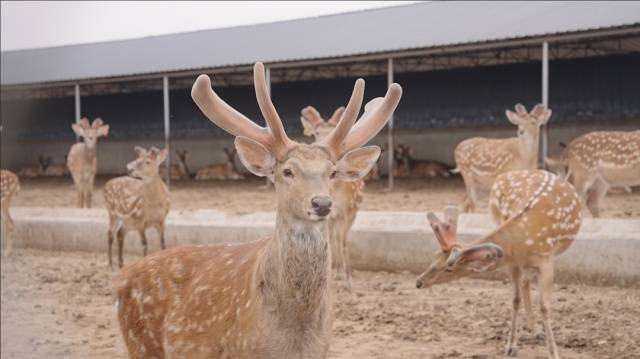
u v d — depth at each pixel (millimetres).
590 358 5523
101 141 33438
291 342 3297
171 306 3689
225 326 3441
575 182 12055
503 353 5770
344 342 6195
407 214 10617
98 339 6387
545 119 12180
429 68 28172
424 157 27203
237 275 3516
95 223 11688
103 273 9898
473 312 7078
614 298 7367
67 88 32938
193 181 26719
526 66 24719
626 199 14672
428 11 25125
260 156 3441
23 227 12195
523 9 21500
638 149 11320
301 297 3256
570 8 19812
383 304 7543
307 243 3256
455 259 5477
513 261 5645
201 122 30891
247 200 18422
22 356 2404
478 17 21984
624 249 7793
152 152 9703
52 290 8648
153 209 9750
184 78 29031
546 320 5469
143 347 3840
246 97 30766
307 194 3188
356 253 9453
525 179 6598
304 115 10977
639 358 5461
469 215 10195
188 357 3586
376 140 28297
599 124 23250
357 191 8539
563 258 8117
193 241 10625
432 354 5758
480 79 25750
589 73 23469
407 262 9117
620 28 16500
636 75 22703
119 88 33344
